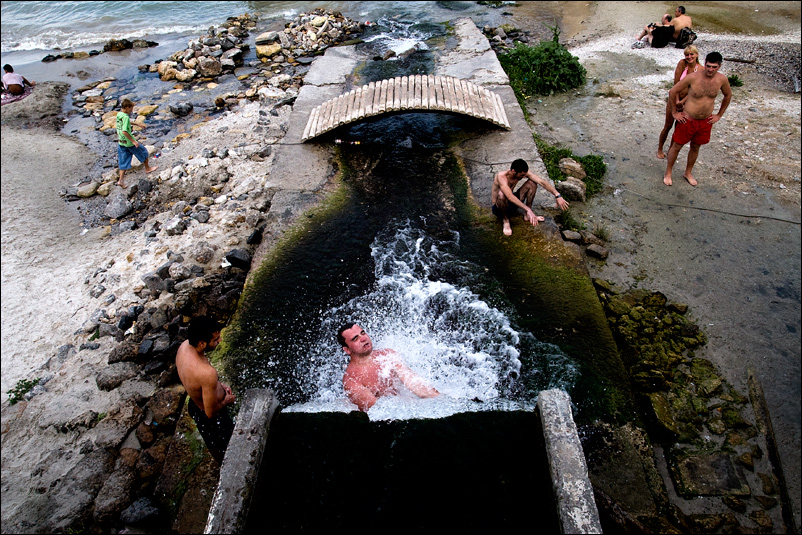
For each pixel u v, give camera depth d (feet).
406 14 50.62
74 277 22.77
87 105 38.27
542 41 39.68
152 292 20.93
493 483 11.48
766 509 13.07
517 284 18.78
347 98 28.27
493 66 34.32
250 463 11.14
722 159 26.21
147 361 18.30
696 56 24.11
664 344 17.28
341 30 46.34
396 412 13.12
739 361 16.81
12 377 18.38
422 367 16.10
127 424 16.16
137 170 29.71
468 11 50.60
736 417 15.07
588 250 21.07
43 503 14.32
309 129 27.43
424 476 11.69
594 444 13.82
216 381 12.63
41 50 49.93
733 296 19.08
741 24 42.98
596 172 25.45
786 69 34.71
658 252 21.13
